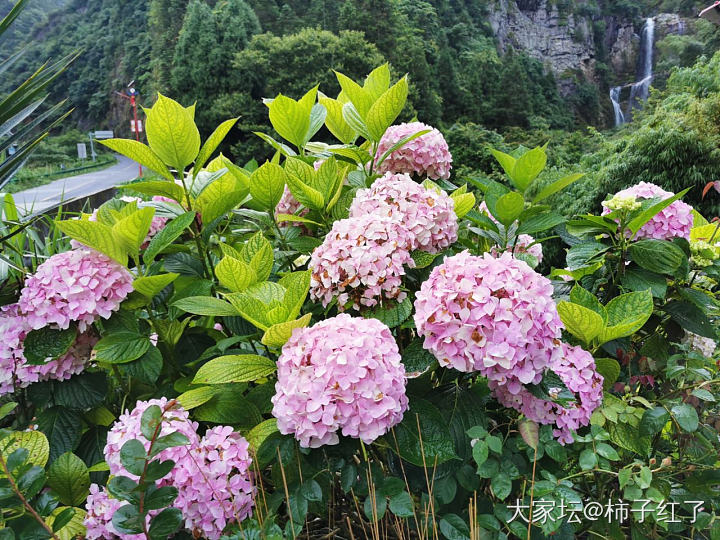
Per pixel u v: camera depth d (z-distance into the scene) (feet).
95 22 215.51
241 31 107.76
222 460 3.67
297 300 3.96
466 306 3.65
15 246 6.07
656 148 31.04
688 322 5.03
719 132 30.30
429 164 6.41
